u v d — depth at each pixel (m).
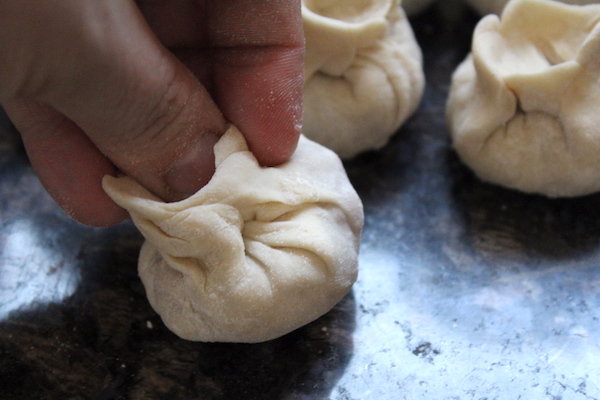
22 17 0.15
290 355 0.20
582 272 0.22
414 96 0.25
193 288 0.19
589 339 0.20
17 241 0.23
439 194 0.24
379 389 0.20
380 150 0.25
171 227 0.19
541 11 0.23
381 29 0.23
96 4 0.16
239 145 0.19
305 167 0.20
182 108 0.18
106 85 0.16
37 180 0.24
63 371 0.20
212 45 0.19
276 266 0.19
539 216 0.23
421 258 0.22
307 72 0.24
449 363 0.20
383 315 0.21
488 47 0.23
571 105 0.22
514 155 0.23
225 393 0.20
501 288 0.22
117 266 0.22
